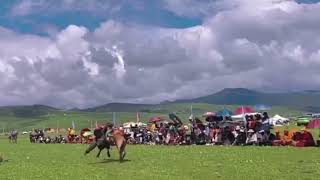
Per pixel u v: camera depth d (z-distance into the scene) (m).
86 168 38.81
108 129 47.19
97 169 37.84
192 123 70.62
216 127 66.69
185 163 40.47
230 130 64.25
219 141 65.06
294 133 57.62
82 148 69.06
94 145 48.41
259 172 33.31
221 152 50.47
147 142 77.00
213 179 30.92
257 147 56.28
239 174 32.62
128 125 89.12
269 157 43.44
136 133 78.31
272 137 60.06
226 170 34.84
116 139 43.28
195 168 36.72
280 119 110.81
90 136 90.62
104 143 47.00
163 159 44.47
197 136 68.62
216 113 71.69
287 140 57.91
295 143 56.50
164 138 73.81
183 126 73.44
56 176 34.28
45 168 39.66
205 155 47.44
